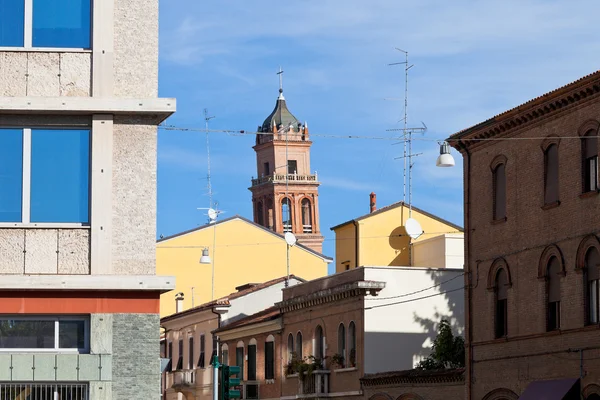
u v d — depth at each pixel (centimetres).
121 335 3095
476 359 5912
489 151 5944
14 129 3125
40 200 3116
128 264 3123
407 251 9044
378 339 6762
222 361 8681
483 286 5928
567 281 5266
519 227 5659
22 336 3089
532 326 5503
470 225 6081
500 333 5794
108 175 3128
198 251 10769
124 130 3155
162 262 10675
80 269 3106
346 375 6925
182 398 9419
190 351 9281
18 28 3152
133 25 3189
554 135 5409
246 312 8862
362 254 8981
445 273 6975
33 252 3094
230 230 10888
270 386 7888
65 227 3108
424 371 6216
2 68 3128
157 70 3184
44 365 3062
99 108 3114
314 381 7181
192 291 10688
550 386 5262
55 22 3169
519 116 5600
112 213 3128
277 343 7838
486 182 5956
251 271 10894
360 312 6794
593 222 5103
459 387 6003
